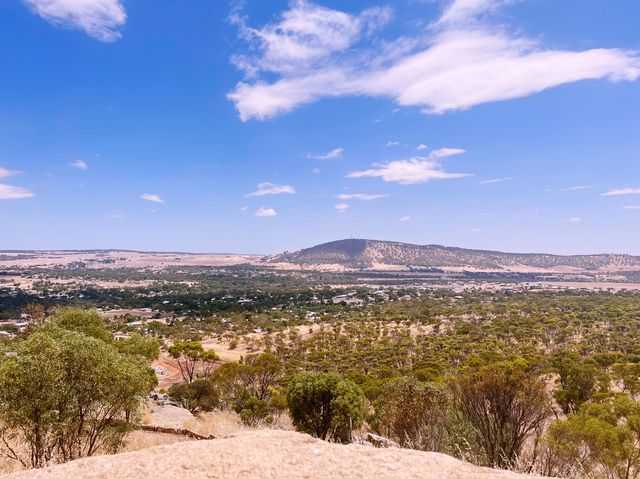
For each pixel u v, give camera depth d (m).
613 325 106.38
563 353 67.25
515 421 9.29
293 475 5.15
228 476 5.09
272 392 35.78
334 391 17.66
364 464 5.47
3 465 8.02
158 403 24.45
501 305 159.88
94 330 18.45
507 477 5.14
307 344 93.56
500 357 64.75
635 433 16.05
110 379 8.83
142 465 5.41
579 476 8.33
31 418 7.83
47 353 8.18
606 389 38.31
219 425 17.36
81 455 8.58
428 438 10.23
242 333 111.06
